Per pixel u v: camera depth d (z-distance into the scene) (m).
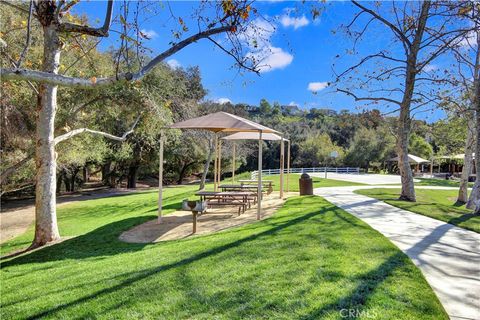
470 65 13.21
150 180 46.44
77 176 36.16
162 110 15.70
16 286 5.52
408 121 13.69
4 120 13.08
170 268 5.31
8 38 10.82
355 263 5.05
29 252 8.84
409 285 4.20
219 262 5.45
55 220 9.95
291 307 3.67
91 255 7.86
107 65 14.16
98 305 4.10
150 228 10.16
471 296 3.97
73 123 15.02
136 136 26.62
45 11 8.34
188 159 36.59
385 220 8.88
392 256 5.41
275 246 6.22
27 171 16.17
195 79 29.19
